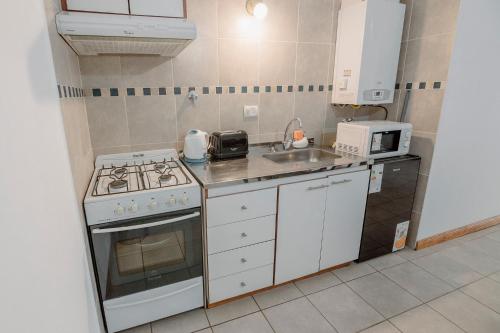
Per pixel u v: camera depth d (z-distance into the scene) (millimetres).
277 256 1789
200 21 1864
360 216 2021
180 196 1421
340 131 2150
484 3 1962
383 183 2039
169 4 1372
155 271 1493
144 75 1812
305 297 1829
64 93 1150
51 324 805
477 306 1770
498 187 2715
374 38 2045
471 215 2613
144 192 1347
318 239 1900
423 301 1806
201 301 1672
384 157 2064
